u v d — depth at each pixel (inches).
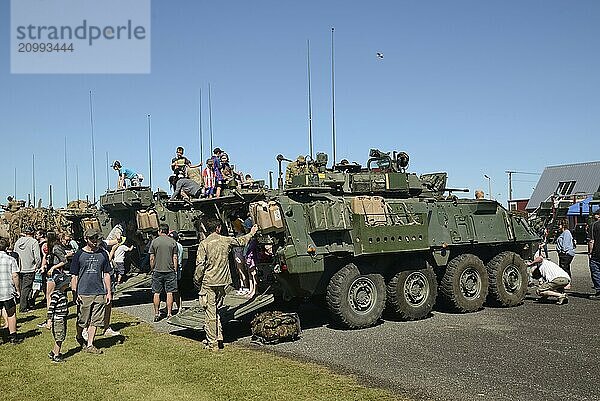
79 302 340.5
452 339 365.1
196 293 613.9
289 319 367.2
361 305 405.7
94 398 254.8
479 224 493.4
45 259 550.9
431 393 252.4
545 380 270.7
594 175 1902.1
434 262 461.1
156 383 273.4
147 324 435.8
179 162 600.1
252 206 377.4
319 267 387.2
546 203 1310.3
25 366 313.6
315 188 400.5
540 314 455.5
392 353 328.8
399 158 481.4
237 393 255.0
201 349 343.3
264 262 405.7
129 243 625.9
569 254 607.8
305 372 287.7
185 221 560.1
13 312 378.6
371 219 406.6
